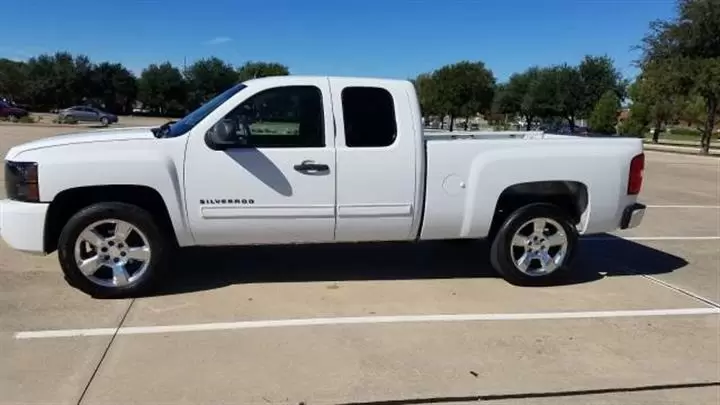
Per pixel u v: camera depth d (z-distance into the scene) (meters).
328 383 4.05
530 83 61.75
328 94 5.61
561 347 4.75
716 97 33.34
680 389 4.16
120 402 3.73
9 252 6.89
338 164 5.60
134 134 5.55
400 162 5.71
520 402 3.91
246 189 5.48
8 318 4.97
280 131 5.54
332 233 5.77
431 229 5.96
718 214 11.68
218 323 5.00
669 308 5.78
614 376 4.30
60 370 4.11
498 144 5.98
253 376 4.11
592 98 55.31
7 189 5.43
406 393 3.95
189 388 3.92
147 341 4.61
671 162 25.88
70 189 5.25
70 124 46.66
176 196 5.38
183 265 6.61
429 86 66.69
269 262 6.81
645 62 36.00
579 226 6.33
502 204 6.22
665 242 8.79
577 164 6.08
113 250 5.46
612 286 6.43
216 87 91.50
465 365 4.38
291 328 4.94
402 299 5.74
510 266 6.18
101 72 87.38
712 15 32.50
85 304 5.34
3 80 81.00
